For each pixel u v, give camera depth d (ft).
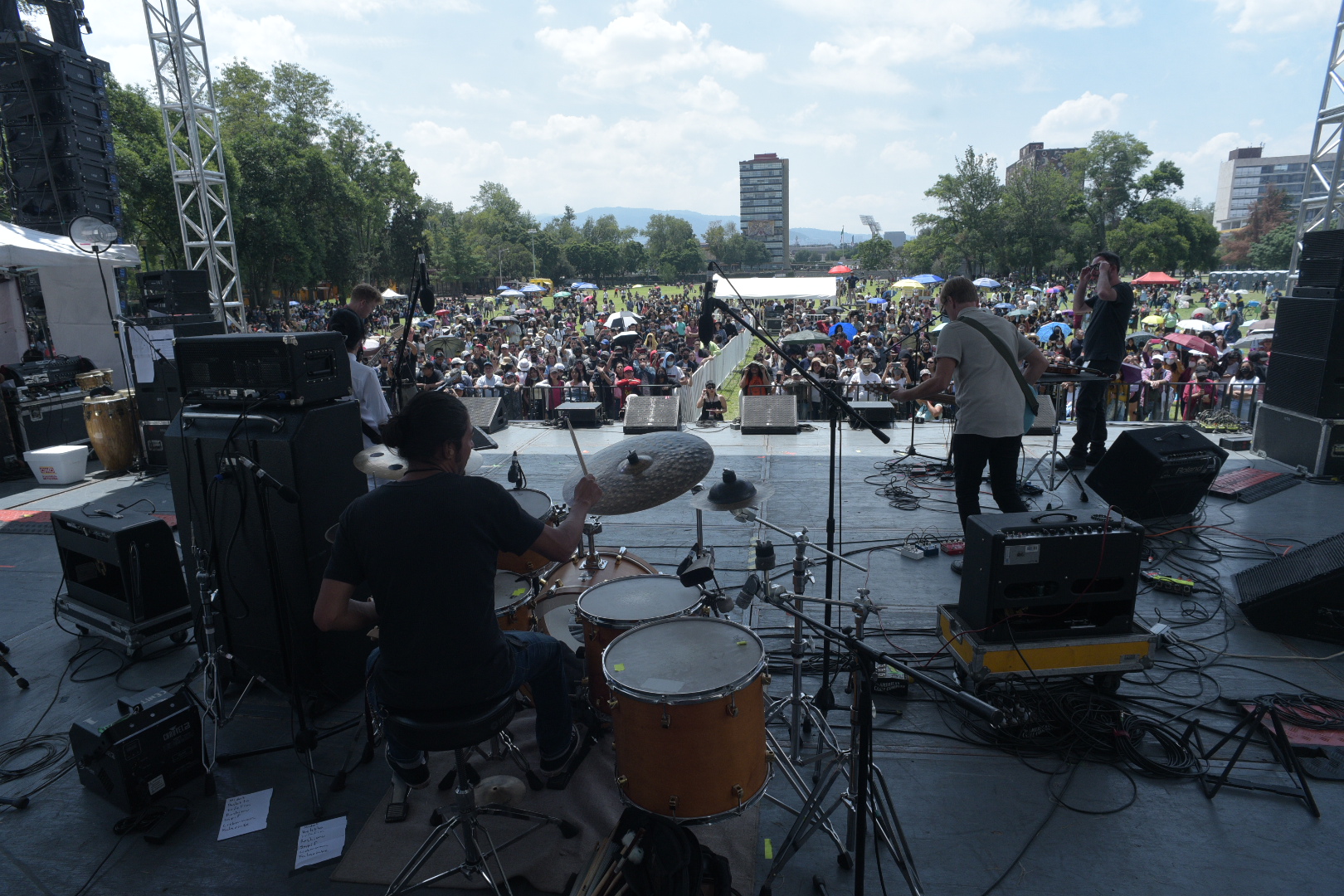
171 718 10.36
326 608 7.55
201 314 32.53
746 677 7.89
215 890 8.80
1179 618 14.62
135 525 13.96
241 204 111.75
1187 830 9.25
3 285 42.16
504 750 10.79
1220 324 88.12
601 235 462.60
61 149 39.78
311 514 11.55
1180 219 226.79
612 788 10.16
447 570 7.38
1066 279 233.76
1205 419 30.91
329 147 156.15
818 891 8.47
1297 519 19.69
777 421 31.01
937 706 12.07
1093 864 8.73
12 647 14.87
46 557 19.66
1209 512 20.38
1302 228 30.60
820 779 10.12
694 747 7.75
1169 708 11.77
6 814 10.19
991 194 222.69
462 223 335.47
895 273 318.45
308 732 10.34
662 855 7.65
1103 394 23.27
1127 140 228.22
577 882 8.12
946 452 27.25
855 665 7.61
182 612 14.65
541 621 12.12
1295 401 24.08
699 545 11.06
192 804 10.32
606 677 8.08
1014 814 9.59
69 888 8.86
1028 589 11.69
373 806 10.19
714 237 514.68
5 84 38.63
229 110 138.10
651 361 61.36
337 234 146.41
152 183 93.61
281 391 11.34
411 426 7.60
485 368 54.65
